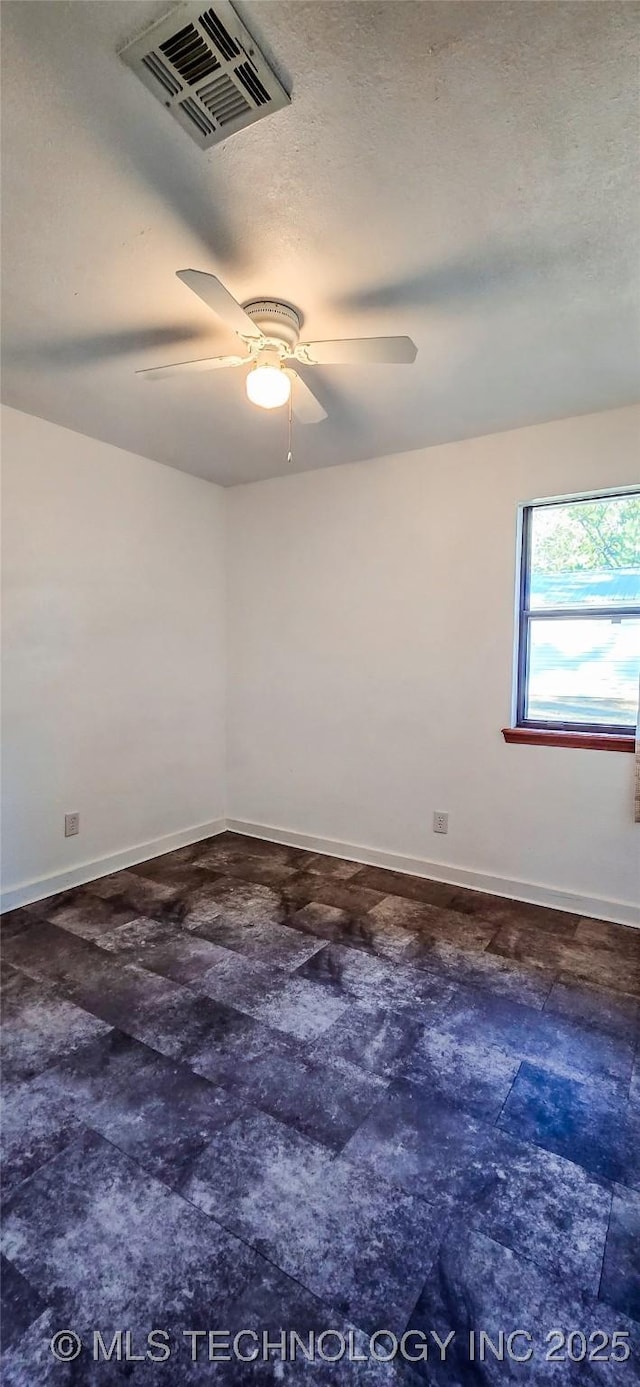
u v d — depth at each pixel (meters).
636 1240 1.26
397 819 3.41
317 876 3.32
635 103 1.18
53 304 1.88
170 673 3.68
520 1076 1.75
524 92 1.17
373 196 1.43
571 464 2.79
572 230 1.54
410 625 3.30
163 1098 1.64
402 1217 1.31
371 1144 1.50
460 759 3.19
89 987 2.18
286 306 1.88
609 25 1.05
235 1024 1.98
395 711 3.38
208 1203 1.33
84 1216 1.30
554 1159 1.46
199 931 2.64
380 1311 1.13
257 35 1.06
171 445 3.18
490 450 3.00
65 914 2.80
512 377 2.36
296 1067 1.77
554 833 2.94
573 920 2.80
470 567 3.10
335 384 2.42
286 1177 1.40
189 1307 1.13
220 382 2.42
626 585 2.80
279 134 1.26
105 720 3.29
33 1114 1.58
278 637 3.83
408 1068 1.78
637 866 2.75
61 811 3.08
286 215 1.49
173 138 1.26
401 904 2.96
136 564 3.41
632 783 2.74
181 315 1.95
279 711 3.86
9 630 2.80
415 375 2.34
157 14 1.03
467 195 1.43
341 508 3.51
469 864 3.19
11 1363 1.04
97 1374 1.02
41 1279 1.17
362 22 1.04
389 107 1.20
